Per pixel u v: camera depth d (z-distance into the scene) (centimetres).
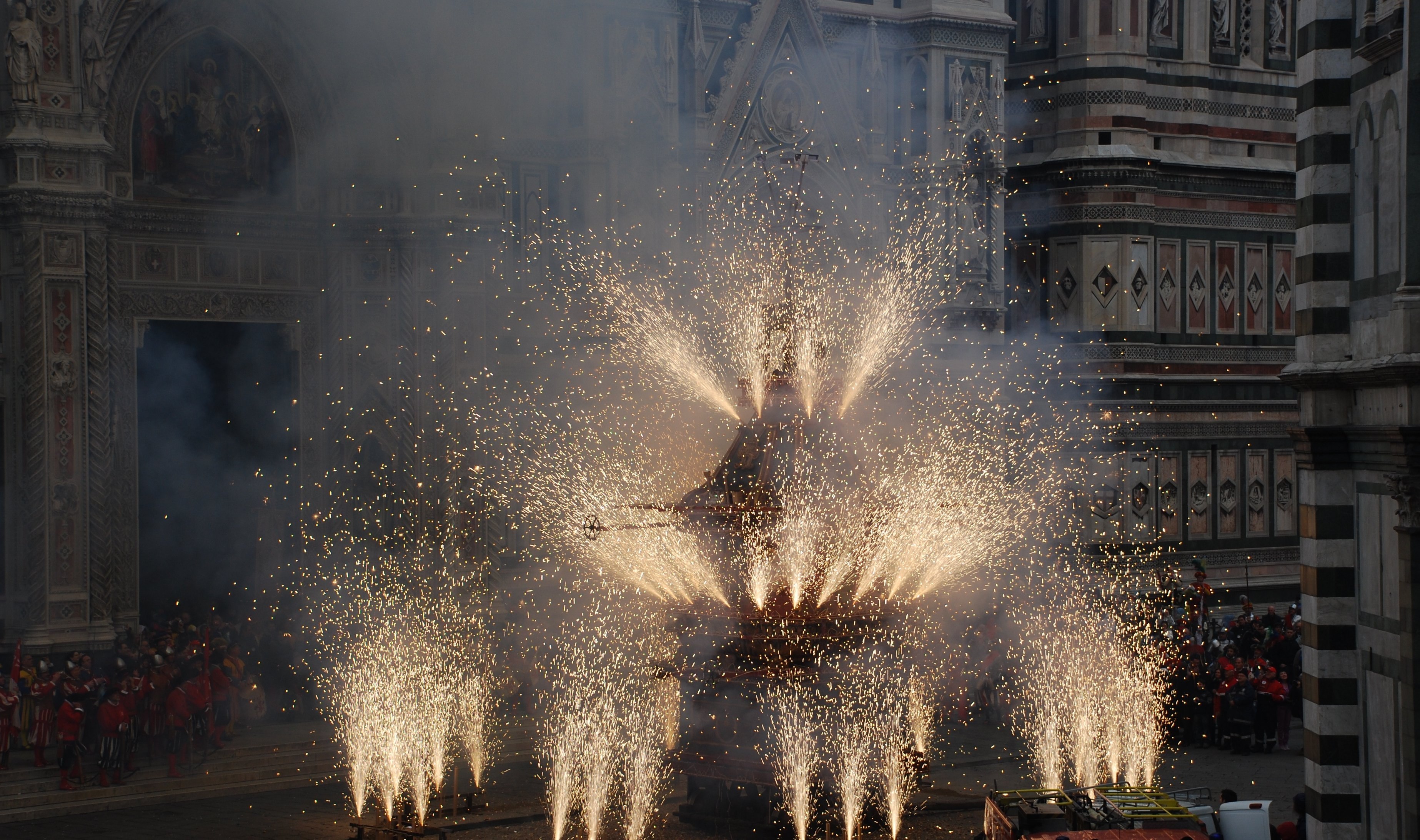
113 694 3484
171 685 3612
